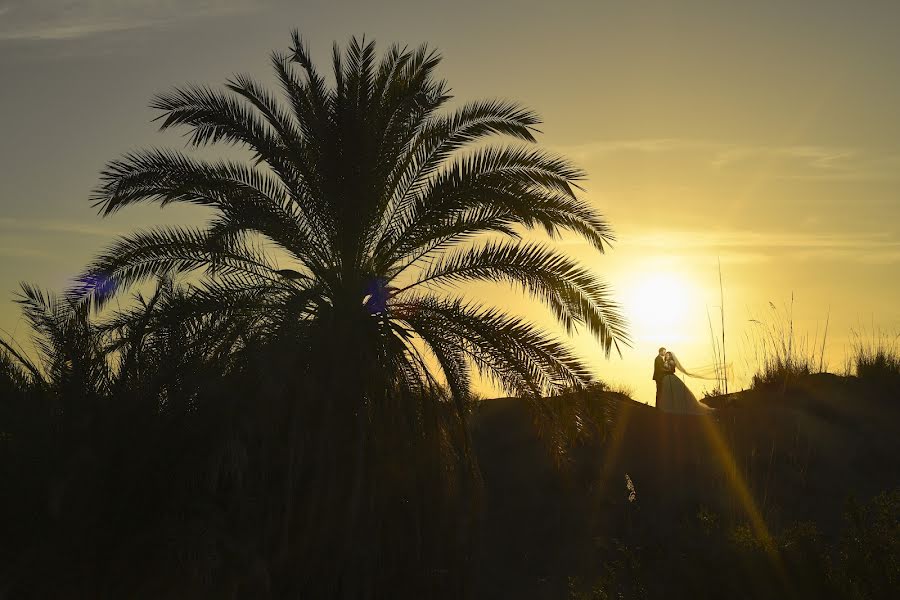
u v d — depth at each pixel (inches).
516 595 483.2
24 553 340.8
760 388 767.7
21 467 355.6
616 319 481.7
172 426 370.0
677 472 616.1
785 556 331.0
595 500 595.8
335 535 412.5
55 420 366.3
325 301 471.5
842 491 556.7
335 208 478.6
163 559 346.3
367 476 438.9
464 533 475.8
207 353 412.5
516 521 588.7
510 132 516.7
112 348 410.9
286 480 395.9
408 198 513.3
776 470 592.4
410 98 479.2
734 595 329.1
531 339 476.4
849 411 688.4
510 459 690.8
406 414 461.7
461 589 460.8
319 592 409.1
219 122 476.4
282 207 486.9
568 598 450.9
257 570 359.3
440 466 471.8
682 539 400.8
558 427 526.9
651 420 724.0
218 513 366.9
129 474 358.0
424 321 484.1
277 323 418.0
